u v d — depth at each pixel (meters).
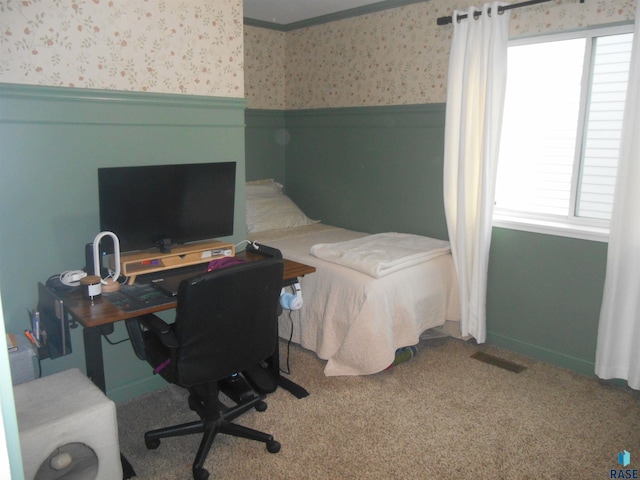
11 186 2.03
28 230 2.10
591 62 2.72
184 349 1.73
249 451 2.09
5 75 1.94
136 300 1.94
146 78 2.34
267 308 1.87
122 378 2.50
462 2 3.04
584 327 2.79
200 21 2.48
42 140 2.07
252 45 4.04
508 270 3.07
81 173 2.21
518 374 2.79
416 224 3.59
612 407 2.45
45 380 1.89
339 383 2.66
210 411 2.05
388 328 2.68
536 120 3.02
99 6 2.14
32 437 1.57
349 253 2.94
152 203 2.26
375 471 1.98
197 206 2.43
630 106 2.32
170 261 2.29
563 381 2.71
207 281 1.63
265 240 3.54
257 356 1.93
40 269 2.15
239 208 2.83
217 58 2.59
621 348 2.56
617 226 2.44
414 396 2.54
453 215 3.06
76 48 2.10
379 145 3.71
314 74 4.08
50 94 2.04
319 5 3.57
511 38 2.92
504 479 1.94
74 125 2.15
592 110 2.78
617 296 2.50
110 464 1.78
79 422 1.67
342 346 2.70
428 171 3.44
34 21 1.98
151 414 2.38
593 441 2.18
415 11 3.31
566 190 2.96
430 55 3.28
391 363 2.69
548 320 2.94
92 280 1.96
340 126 3.95
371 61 3.64
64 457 1.62
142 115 2.34
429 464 2.02
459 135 2.89
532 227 2.91
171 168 2.28
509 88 3.10
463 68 2.83
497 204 3.28
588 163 2.85
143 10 2.28
